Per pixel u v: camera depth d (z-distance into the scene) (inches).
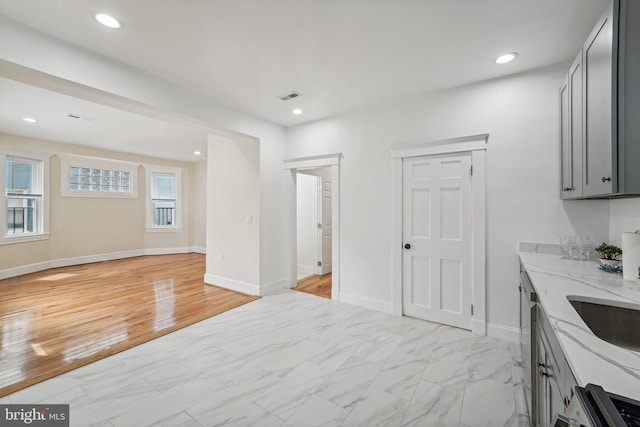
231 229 169.5
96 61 89.7
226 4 68.9
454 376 84.5
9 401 73.8
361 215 139.1
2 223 189.6
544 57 91.6
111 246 259.3
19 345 102.3
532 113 99.4
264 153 156.3
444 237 118.0
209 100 125.0
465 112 111.3
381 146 132.5
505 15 72.4
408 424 66.9
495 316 107.1
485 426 66.0
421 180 122.4
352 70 101.0
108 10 70.7
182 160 298.0
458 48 87.2
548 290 56.6
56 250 224.7
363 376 85.0
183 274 207.6
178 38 82.9
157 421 67.7
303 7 70.1
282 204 169.9
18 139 197.0
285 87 114.6
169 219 297.6
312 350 99.8
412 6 69.6
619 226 81.6
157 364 91.3
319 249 207.8
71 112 149.3
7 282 184.1
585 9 69.7
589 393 26.3
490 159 106.6
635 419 23.0
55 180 222.7
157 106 105.5
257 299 152.3
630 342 49.6
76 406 72.3
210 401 74.6
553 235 96.4
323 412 70.9
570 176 80.0
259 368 89.4
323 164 151.9
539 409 54.4
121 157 257.8
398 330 114.2
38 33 78.3
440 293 119.7
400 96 122.4
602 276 67.2
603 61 56.7
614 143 52.7
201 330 115.6
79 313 132.3
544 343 50.1
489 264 107.5
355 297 142.3
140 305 143.2
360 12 71.8
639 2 50.0
